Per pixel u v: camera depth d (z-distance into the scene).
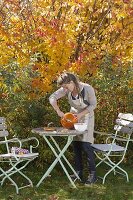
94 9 8.44
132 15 8.27
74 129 6.52
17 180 6.83
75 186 6.50
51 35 7.86
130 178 7.07
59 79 6.59
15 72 7.36
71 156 7.49
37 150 7.41
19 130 7.22
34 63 7.82
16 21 8.35
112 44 8.57
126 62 8.21
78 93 6.61
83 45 8.39
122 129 7.04
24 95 7.36
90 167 6.68
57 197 6.07
